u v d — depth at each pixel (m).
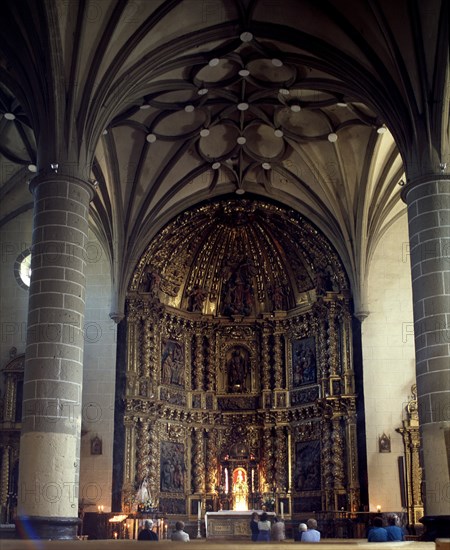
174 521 33.06
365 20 22.97
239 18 24.62
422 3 21.52
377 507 30.33
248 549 8.81
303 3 23.64
